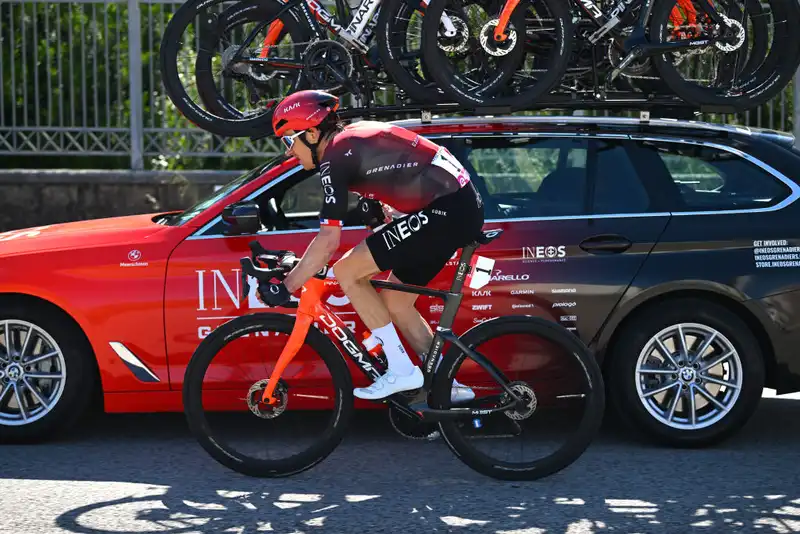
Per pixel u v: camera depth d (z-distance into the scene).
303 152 5.09
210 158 11.23
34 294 5.61
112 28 10.93
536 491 5.04
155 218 6.45
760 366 5.64
